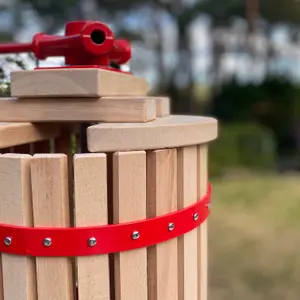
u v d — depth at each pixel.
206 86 8.38
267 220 3.85
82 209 0.80
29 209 0.81
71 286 0.83
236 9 6.85
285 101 8.29
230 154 6.67
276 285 2.64
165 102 1.19
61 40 1.04
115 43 1.14
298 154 8.26
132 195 0.83
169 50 7.93
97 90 0.93
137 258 0.84
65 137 1.30
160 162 0.87
